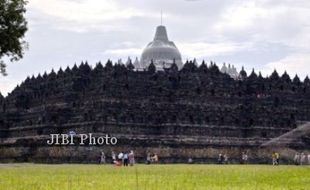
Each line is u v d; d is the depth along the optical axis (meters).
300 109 183.25
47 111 173.75
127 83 162.25
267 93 179.88
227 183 54.50
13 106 190.12
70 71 175.62
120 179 60.28
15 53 89.31
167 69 171.25
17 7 86.94
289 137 166.12
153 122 163.25
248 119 174.88
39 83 188.62
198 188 47.81
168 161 158.50
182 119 165.00
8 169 95.00
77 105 167.38
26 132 180.00
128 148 156.12
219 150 166.38
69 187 48.50
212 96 171.62
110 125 157.25
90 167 109.56
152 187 48.31
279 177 64.88
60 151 158.88
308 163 156.00
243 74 189.38
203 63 175.00
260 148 170.50
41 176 68.06
